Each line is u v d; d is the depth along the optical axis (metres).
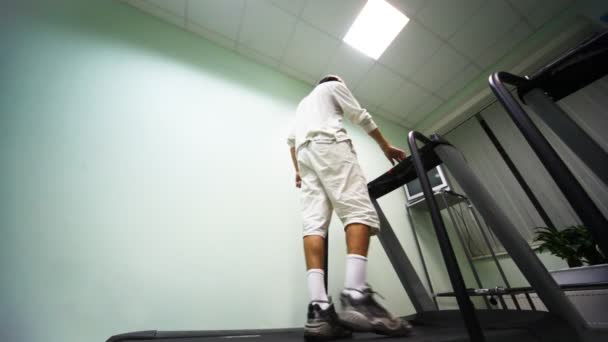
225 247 1.29
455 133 2.88
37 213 0.98
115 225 1.10
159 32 1.84
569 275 1.18
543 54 2.29
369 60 2.42
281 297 1.30
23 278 0.88
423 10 2.09
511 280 2.09
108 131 1.30
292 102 2.28
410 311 1.70
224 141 1.65
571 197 0.47
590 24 2.09
